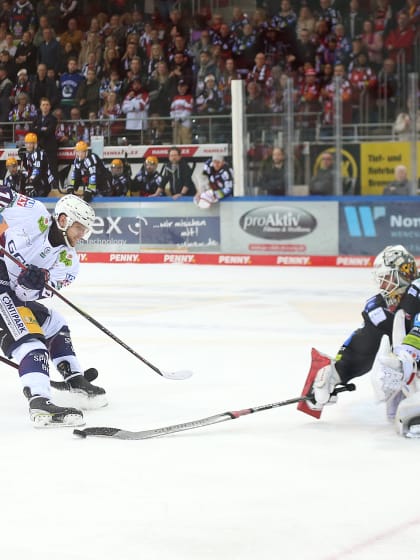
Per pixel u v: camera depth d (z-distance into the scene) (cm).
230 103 2209
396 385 559
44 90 2355
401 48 2173
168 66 2412
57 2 2638
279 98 1989
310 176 1970
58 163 2192
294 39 2322
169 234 2062
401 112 1955
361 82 2083
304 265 1962
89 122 2191
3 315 621
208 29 2419
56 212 641
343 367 595
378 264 584
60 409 602
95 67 2420
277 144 1986
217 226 2025
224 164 2003
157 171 2103
